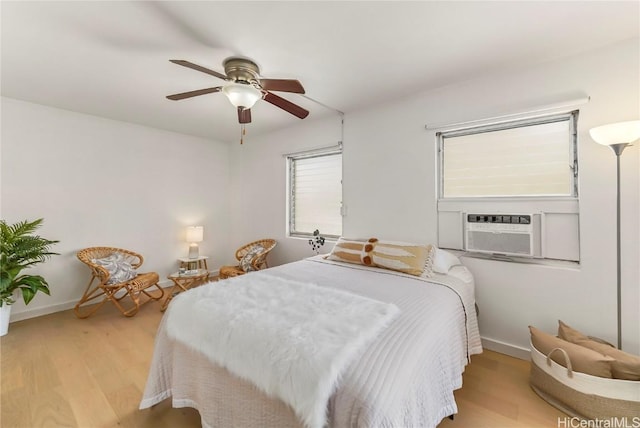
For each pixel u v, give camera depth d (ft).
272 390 3.43
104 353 7.12
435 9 4.87
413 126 8.63
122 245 11.46
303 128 11.65
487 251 7.39
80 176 10.39
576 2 4.72
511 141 7.27
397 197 9.00
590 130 5.52
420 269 7.05
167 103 9.31
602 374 4.63
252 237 14.03
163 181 12.69
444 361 4.30
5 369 6.37
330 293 5.28
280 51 6.17
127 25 5.31
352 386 3.07
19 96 8.78
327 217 11.49
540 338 5.64
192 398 4.73
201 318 4.59
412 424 3.22
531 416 4.98
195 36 5.63
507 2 4.71
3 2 4.66
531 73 6.73
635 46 5.65
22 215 9.27
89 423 4.83
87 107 9.72
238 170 14.71
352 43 5.88
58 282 9.96
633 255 5.69
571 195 6.48
